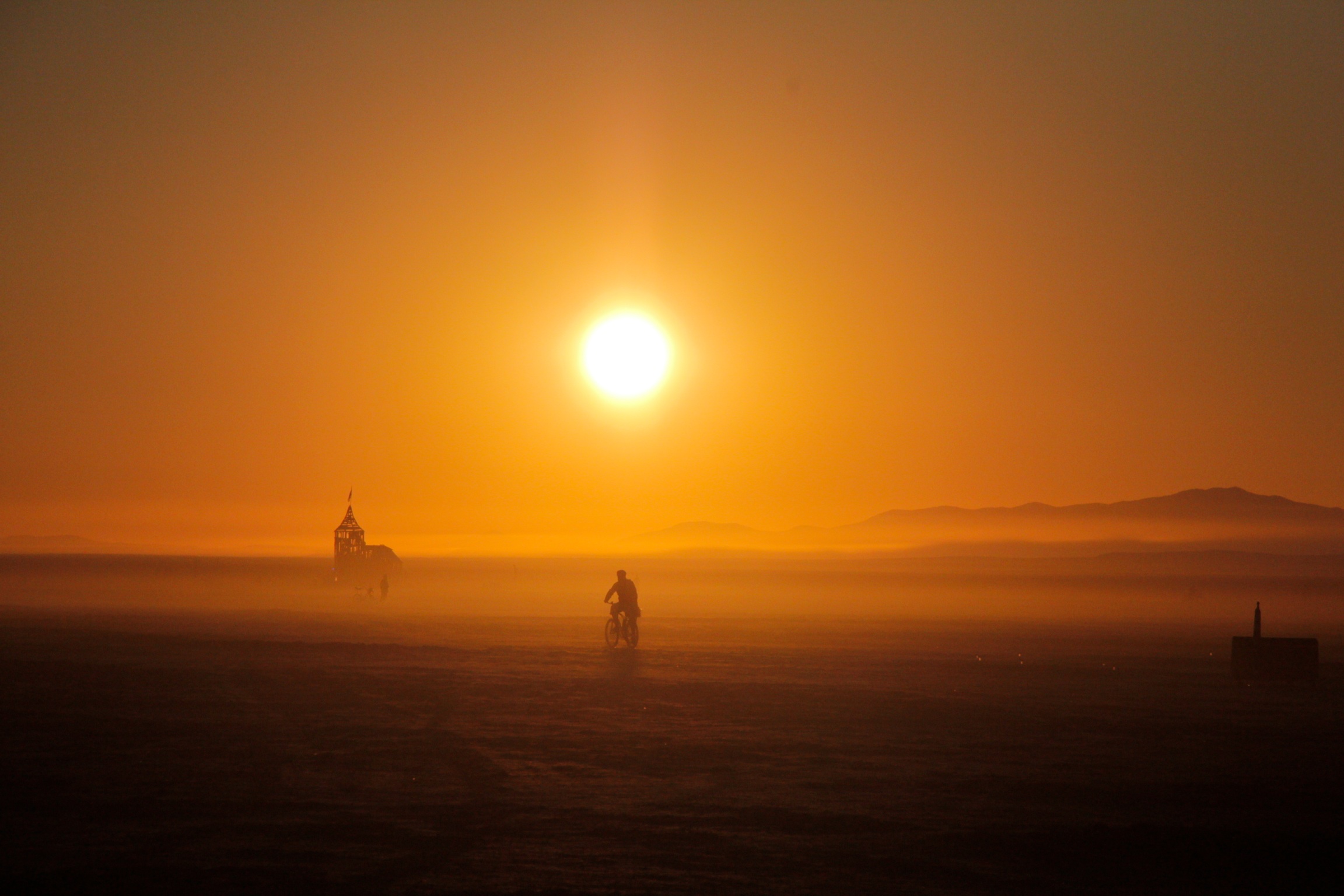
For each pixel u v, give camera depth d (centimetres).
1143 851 2842
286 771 3669
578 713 5034
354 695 5525
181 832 2898
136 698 5359
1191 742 4475
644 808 3222
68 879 2483
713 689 5988
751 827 3027
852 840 2908
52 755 3906
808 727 4728
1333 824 3141
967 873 2630
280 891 2411
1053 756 4138
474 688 5853
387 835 2891
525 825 3003
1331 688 6419
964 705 5497
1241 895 2512
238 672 6494
